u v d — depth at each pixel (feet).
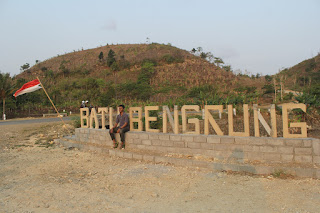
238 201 13.70
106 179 18.48
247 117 20.25
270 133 19.77
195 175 18.38
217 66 242.99
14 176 20.11
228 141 20.44
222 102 62.03
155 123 30.27
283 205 12.94
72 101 123.13
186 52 277.03
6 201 14.83
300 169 16.98
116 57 268.00
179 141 22.68
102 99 121.80
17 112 95.14
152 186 16.58
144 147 24.85
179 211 12.75
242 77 214.90
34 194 15.84
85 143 31.22
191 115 44.45
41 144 34.63
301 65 251.39
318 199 13.44
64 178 19.02
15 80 113.19
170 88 160.76
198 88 129.08
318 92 64.54
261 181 16.49
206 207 13.12
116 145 26.76
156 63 239.09
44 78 200.95
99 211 13.09
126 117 26.27
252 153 19.57
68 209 13.43
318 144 17.81
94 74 228.02
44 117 81.76
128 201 14.32
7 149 31.60
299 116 29.89
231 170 18.90
